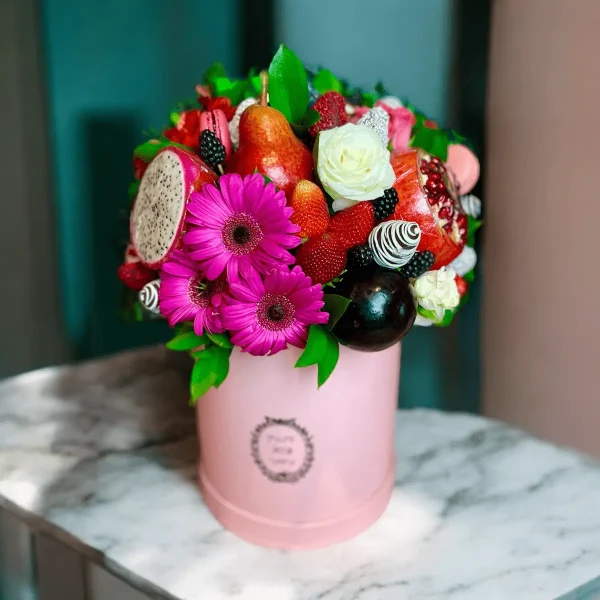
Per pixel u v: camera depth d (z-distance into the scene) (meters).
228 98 0.61
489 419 0.80
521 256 0.88
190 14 1.00
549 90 0.79
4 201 0.97
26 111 0.95
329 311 0.50
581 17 0.74
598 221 0.77
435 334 1.00
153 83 1.01
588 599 0.57
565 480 0.69
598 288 0.79
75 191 1.01
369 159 0.49
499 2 0.83
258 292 0.48
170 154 0.54
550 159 0.81
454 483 0.69
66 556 0.65
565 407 0.86
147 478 0.70
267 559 0.60
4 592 0.70
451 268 0.58
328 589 0.56
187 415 0.81
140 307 0.64
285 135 0.52
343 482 0.60
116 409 0.83
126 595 0.61
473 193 0.92
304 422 0.57
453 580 0.57
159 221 0.54
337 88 0.65
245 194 0.48
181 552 0.60
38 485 0.69
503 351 0.94
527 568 0.58
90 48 0.97
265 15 0.98
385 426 0.62
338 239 0.51
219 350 0.53
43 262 1.02
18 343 1.05
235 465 0.60
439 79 0.91
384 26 0.92
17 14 0.91
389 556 0.60
